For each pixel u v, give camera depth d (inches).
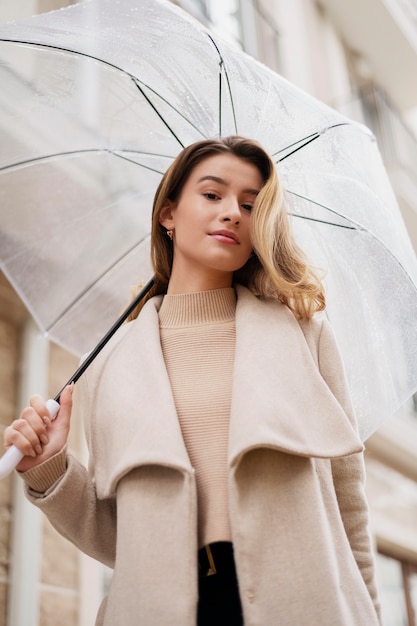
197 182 77.2
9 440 70.7
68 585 154.3
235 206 75.1
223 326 75.5
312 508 63.4
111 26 88.4
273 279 74.4
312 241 91.5
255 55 319.3
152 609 59.9
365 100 357.7
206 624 64.6
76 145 102.9
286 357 69.9
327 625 58.8
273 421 63.8
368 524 73.3
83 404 78.1
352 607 63.1
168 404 67.9
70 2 188.1
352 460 73.7
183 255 78.7
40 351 168.4
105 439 70.0
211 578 65.6
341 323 89.5
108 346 80.0
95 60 89.7
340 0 400.8
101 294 108.6
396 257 85.7
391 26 412.5
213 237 74.9
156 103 95.1
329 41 394.9
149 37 88.5
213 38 87.0
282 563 60.9
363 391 87.3
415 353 85.1
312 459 67.5
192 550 61.4
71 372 175.9
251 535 61.4
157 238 84.8
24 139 102.1
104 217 107.9
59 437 72.6
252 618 59.1
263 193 75.8
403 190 335.6
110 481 65.7
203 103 91.4
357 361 88.0
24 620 144.5
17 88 96.0
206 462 66.9
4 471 69.3
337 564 64.7
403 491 323.3
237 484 62.6
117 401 70.1
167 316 77.9
